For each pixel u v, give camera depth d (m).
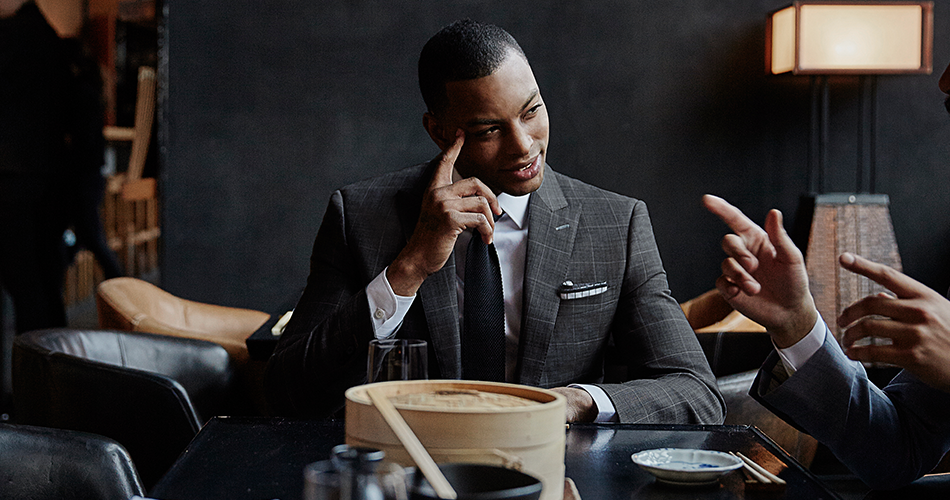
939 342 0.85
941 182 3.72
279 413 1.37
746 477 0.86
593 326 1.48
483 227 1.23
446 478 0.67
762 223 3.71
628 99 3.68
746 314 1.01
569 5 3.66
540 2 3.66
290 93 3.68
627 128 3.69
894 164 3.71
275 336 2.11
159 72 3.67
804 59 3.31
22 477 1.12
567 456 0.94
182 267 3.71
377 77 3.68
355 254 1.49
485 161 1.36
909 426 1.15
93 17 4.20
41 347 1.73
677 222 3.71
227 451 0.93
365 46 3.66
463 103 1.32
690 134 3.69
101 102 3.86
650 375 1.43
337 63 3.67
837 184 3.70
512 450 0.72
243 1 3.65
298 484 0.82
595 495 0.81
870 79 3.70
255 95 3.68
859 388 1.09
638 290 1.51
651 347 1.45
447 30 1.36
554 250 1.48
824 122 3.52
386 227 1.50
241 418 1.07
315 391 1.32
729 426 1.07
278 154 3.69
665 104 3.69
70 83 3.75
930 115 3.70
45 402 1.69
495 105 1.31
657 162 3.70
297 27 3.66
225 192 3.69
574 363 1.47
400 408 0.73
